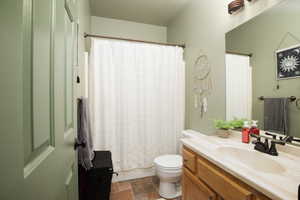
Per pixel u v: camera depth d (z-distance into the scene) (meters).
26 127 0.41
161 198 1.92
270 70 1.31
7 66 0.33
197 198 1.27
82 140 1.35
